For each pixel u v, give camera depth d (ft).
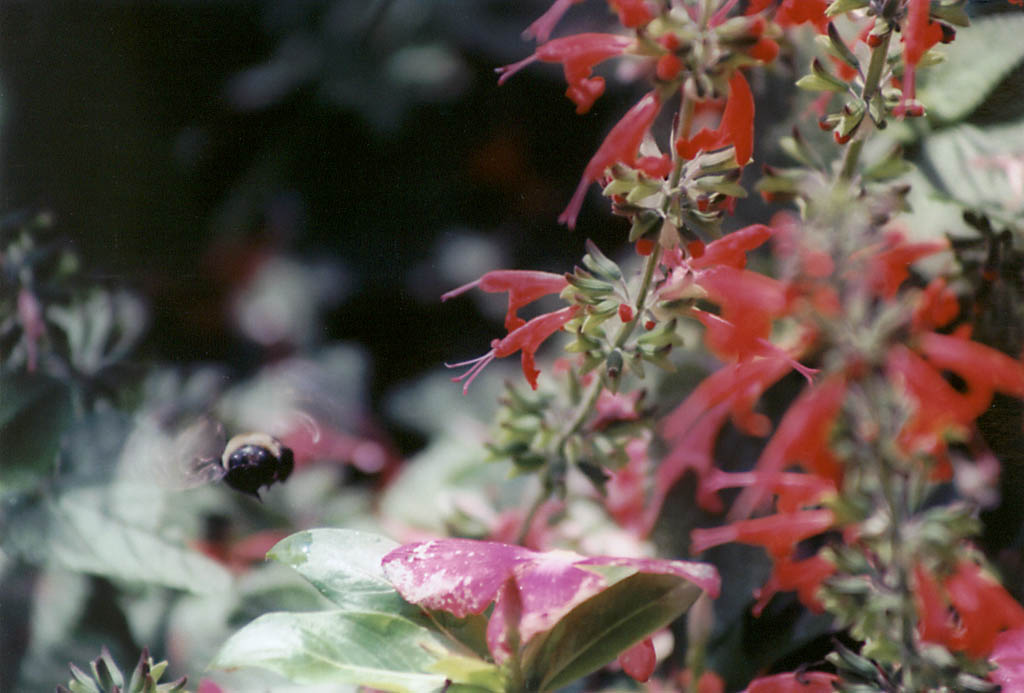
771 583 1.84
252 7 3.44
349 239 3.35
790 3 1.77
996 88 2.07
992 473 1.88
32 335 2.29
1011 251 1.89
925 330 1.77
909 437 1.73
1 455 2.24
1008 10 2.07
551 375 2.25
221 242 3.26
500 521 2.20
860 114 1.77
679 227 1.75
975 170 2.05
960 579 1.72
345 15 3.39
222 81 3.40
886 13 1.74
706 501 1.99
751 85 2.09
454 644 1.77
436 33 3.32
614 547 2.11
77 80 3.18
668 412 2.15
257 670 2.07
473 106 3.33
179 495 2.25
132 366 2.36
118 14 3.27
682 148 1.72
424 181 3.36
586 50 1.74
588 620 1.76
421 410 2.88
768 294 1.76
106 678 1.76
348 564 1.79
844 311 1.75
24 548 2.20
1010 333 1.89
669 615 1.76
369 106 3.30
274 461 2.07
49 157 3.10
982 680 1.73
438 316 3.21
